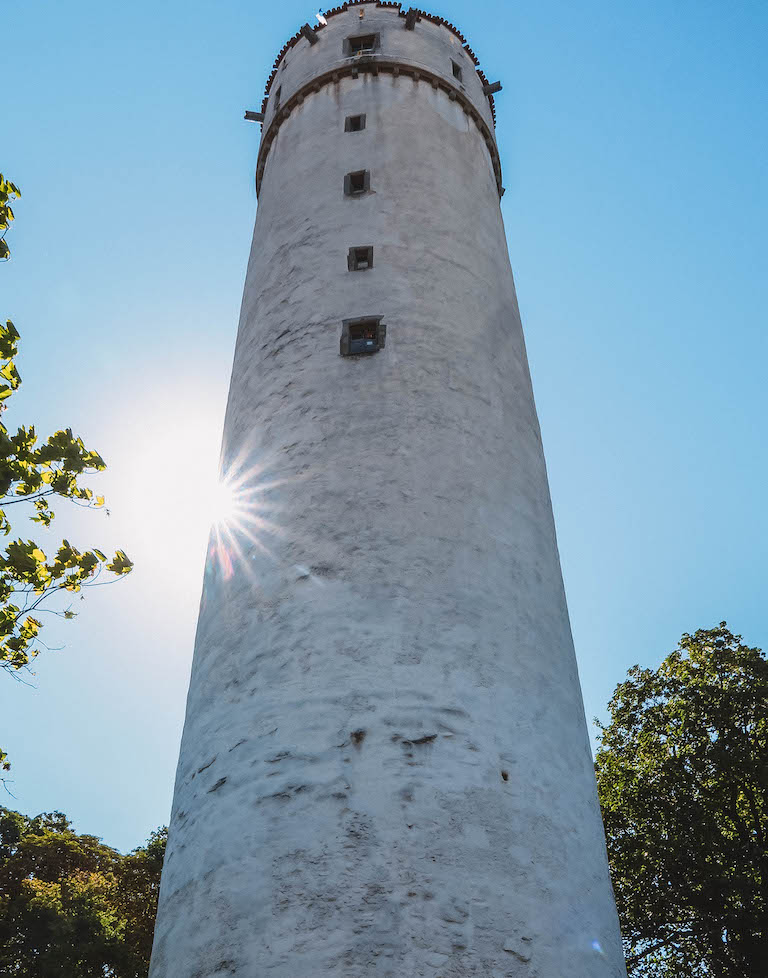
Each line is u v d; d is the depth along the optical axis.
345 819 12.94
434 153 23.58
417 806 13.07
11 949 33.59
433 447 17.42
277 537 16.53
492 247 22.91
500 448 18.41
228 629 16.08
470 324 20.16
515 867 13.10
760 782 30.77
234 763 14.22
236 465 18.52
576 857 13.96
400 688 14.20
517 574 16.69
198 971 12.47
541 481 19.20
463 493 17.02
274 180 24.47
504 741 14.31
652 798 32.78
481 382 19.19
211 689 15.56
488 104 28.09
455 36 28.14
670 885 30.75
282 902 12.45
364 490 16.58
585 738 16.19
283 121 26.23
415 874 12.48
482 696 14.59
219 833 13.62
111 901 38.56
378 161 22.94
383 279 20.12
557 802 14.29
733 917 28.78
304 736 13.91
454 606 15.40
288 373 19.00
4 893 39.31
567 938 12.92
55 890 36.50
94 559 15.43
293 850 12.86
